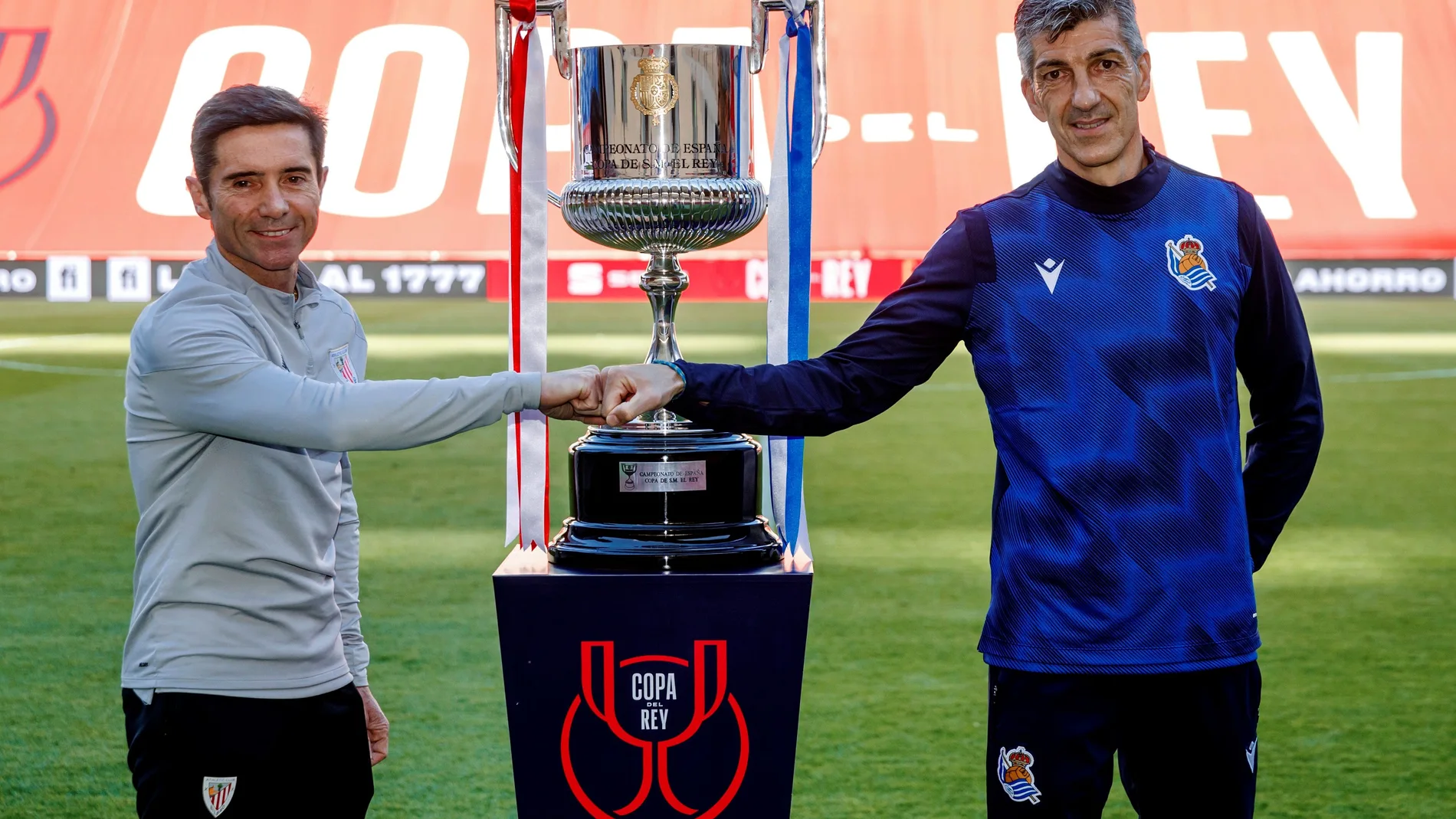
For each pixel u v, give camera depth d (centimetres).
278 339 154
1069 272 150
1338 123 848
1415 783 274
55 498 559
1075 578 148
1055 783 150
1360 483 592
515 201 161
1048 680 149
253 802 149
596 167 159
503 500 560
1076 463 148
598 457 159
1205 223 152
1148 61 152
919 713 315
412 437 141
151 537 151
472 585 427
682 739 157
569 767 158
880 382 154
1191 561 147
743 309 1301
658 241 160
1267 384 161
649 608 154
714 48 158
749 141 163
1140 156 154
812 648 364
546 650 155
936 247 156
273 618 150
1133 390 148
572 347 997
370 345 1030
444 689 330
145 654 149
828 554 473
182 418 144
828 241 834
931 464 639
